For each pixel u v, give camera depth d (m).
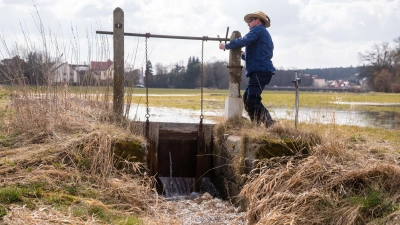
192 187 10.14
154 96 26.98
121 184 6.55
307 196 6.43
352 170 6.75
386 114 16.62
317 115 8.84
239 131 9.22
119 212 5.89
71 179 6.39
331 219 6.10
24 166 6.59
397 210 5.85
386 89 52.50
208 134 10.28
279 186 6.85
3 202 5.38
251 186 6.99
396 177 6.59
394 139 9.59
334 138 7.68
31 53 8.88
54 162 6.78
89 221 5.18
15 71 8.68
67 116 8.32
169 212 7.00
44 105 8.42
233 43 9.09
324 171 6.91
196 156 10.20
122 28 9.44
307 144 7.61
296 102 8.27
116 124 8.82
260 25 9.35
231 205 8.03
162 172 10.39
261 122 8.88
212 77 51.97
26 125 8.06
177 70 55.19
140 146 7.57
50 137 7.63
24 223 4.76
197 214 7.18
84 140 7.36
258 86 9.23
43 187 6.00
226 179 8.96
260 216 6.59
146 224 5.65
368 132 10.55
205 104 19.80
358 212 5.98
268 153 7.50
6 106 10.14
